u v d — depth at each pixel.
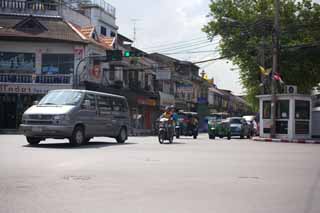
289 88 31.36
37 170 10.25
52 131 16.73
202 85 76.44
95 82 38.75
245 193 8.14
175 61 63.19
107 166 11.35
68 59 36.59
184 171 10.80
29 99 36.59
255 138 31.22
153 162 12.55
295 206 7.16
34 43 36.19
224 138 34.84
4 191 7.78
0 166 10.83
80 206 6.78
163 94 54.84
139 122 45.16
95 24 44.94
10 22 37.59
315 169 11.88
